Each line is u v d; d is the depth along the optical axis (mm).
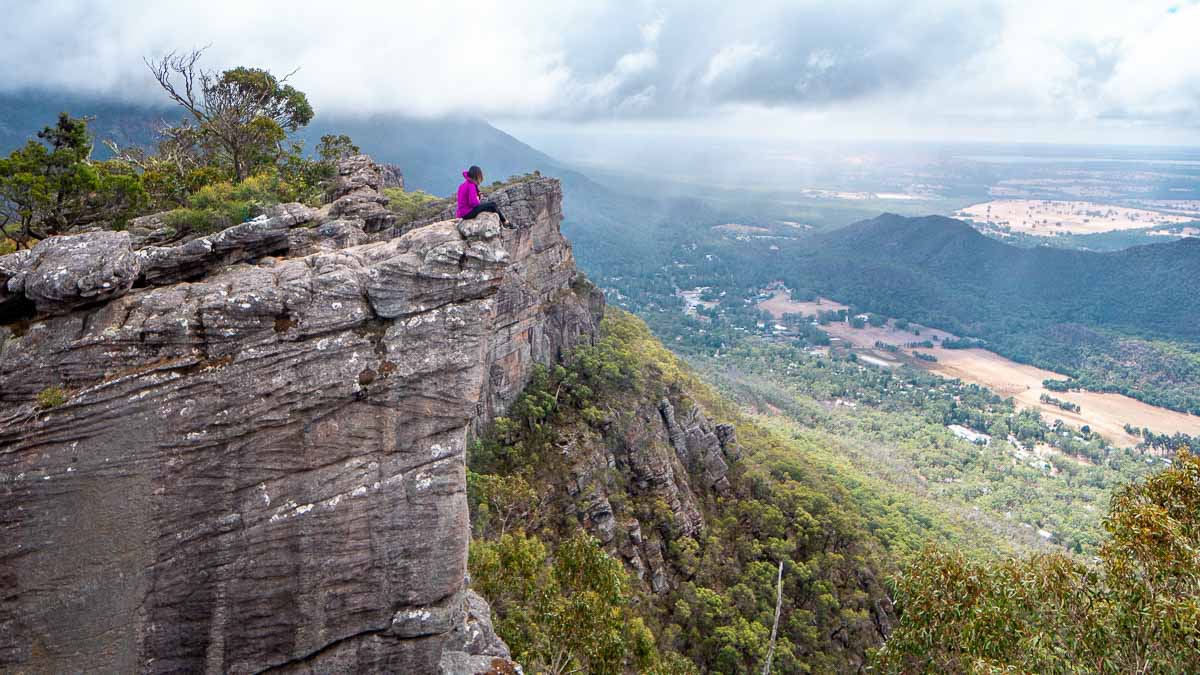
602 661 23969
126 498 12656
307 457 13797
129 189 36875
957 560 17922
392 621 14641
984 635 16453
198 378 12969
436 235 14945
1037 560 17156
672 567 63969
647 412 74875
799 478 92438
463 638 18453
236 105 55906
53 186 33406
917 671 18703
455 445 15062
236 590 13445
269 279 13844
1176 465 16922
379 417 14320
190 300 13391
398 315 14398
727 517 75438
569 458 63344
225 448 13211
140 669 12945
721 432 88438
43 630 12328
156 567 12914
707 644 55625
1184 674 14219
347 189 47062
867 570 72875
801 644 60562
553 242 74750
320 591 14008
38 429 12141
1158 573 14617
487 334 15336
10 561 12102
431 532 14789
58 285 12586
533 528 54906
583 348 77438
